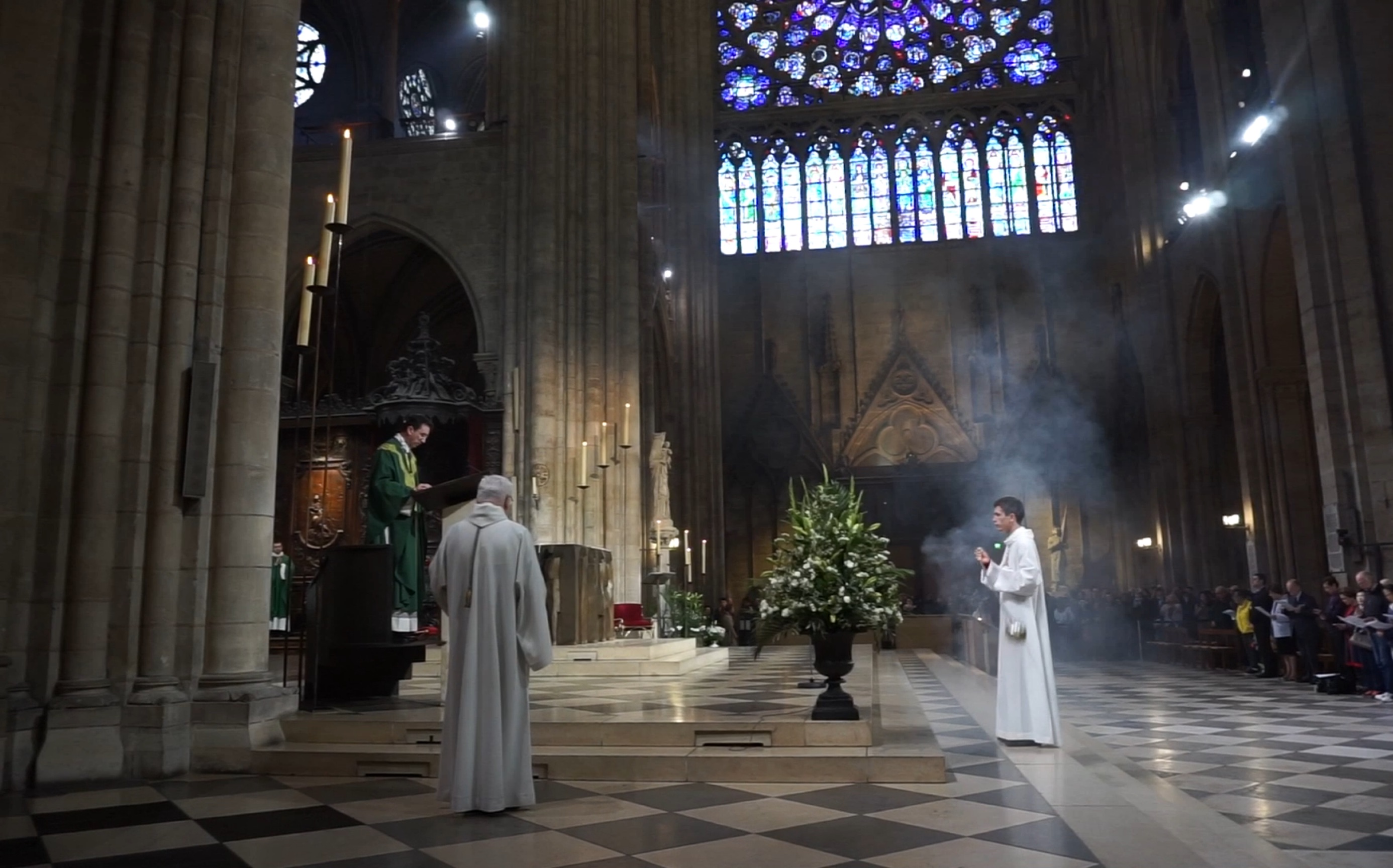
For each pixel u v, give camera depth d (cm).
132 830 553
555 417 2133
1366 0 1917
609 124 2388
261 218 881
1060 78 4256
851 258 4209
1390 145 1866
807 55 4397
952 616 2739
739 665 1755
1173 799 625
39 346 779
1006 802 597
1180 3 3156
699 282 3591
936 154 4231
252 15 912
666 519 2533
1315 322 1920
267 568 852
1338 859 550
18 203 779
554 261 2202
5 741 691
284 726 797
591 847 498
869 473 3966
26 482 759
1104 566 3731
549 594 1504
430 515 2089
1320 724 1151
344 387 3064
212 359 845
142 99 843
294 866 468
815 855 476
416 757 724
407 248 2836
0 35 792
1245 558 3045
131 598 779
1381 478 1798
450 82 4009
